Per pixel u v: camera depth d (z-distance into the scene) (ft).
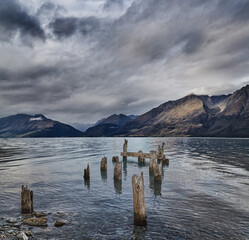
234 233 35.50
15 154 191.93
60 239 33.45
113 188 66.08
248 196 56.18
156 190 62.59
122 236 34.42
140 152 127.24
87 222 40.01
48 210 47.01
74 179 79.92
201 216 42.70
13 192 62.49
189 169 99.91
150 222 39.86
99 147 297.12
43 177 84.23
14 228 36.96
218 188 64.54
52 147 305.53
